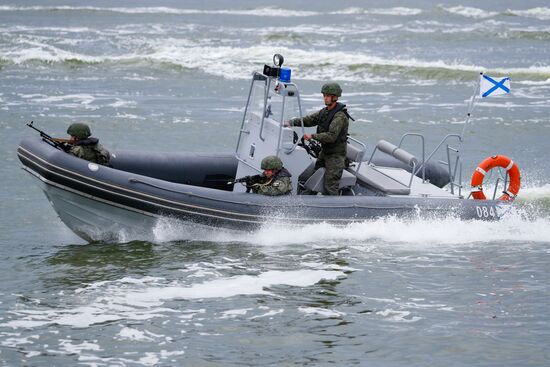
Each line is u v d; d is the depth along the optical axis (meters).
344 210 40.44
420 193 42.66
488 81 43.75
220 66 112.69
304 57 118.94
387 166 47.44
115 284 34.59
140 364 27.08
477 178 44.03
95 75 104.50
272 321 30.66
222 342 28.83
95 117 75.56
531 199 49.22
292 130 39.91
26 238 41.62
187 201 38.84
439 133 72.62
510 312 31.48
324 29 171.88
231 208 39.19
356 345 28.55
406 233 40.69
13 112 76.81
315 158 41.81
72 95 88.75
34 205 47.69
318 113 40.44
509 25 186.75
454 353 27.86
